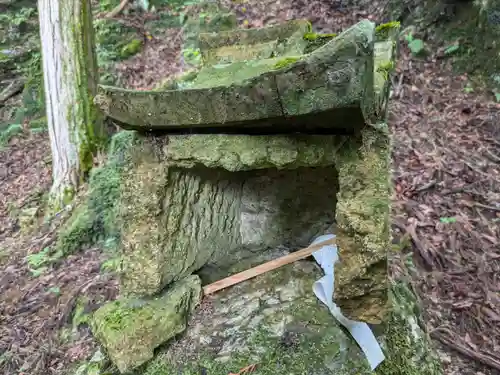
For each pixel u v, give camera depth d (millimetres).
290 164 1573
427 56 4785
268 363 1669
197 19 5867
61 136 3854
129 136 3939
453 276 2934
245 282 2121
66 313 2906
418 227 3238
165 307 1815
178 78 4613
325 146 1512
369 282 1472
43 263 3426
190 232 2014
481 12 4516
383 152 1441
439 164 3662
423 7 4984
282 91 1276
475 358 2455
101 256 3420
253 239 2451
